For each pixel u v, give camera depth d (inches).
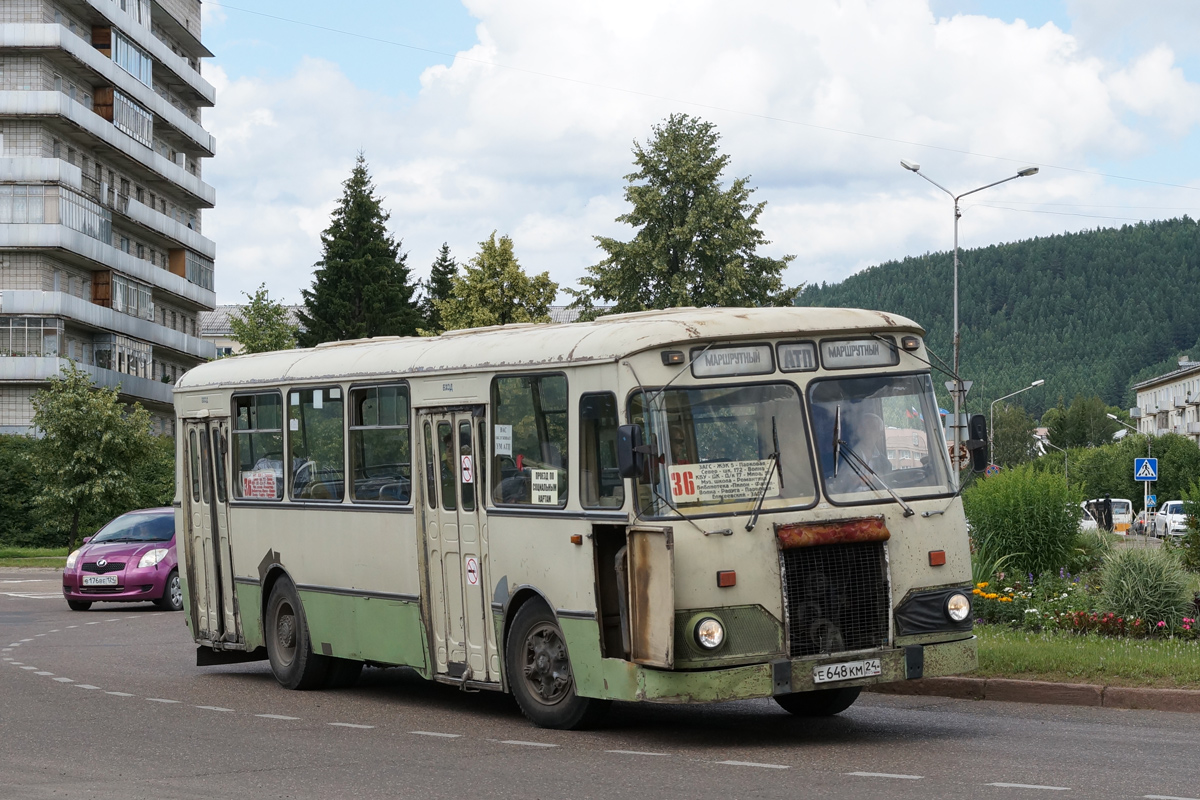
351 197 3117.6
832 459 435.2
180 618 1011.3
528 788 363.9
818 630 423.2
